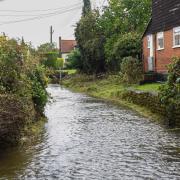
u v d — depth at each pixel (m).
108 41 42.00
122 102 25.47
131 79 32.31
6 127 12.30
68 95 33.97
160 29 29.80
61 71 58.75
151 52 31.77
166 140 13.34
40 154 11.87
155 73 30.11
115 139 13.77
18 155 11.84
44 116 19.05
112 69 43.44
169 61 28.16
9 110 12.38
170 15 27.83
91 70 47.91
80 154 11.71
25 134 14.24
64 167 10.40
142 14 41.66
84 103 26.50
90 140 13.72
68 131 15.62
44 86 19.16
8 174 9.95
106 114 20.42
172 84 16.64
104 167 10.27
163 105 17.23
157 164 10.43
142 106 22.03
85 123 17.61
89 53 46.34
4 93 13.44
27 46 17.84
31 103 15.69
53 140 13.87
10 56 14.63
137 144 12.86
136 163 10.57
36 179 9.46
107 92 31.27
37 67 18.78
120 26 42.59
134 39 36.22
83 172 9.89
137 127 16.08
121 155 11.45
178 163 10.48
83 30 47.44
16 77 14.61
